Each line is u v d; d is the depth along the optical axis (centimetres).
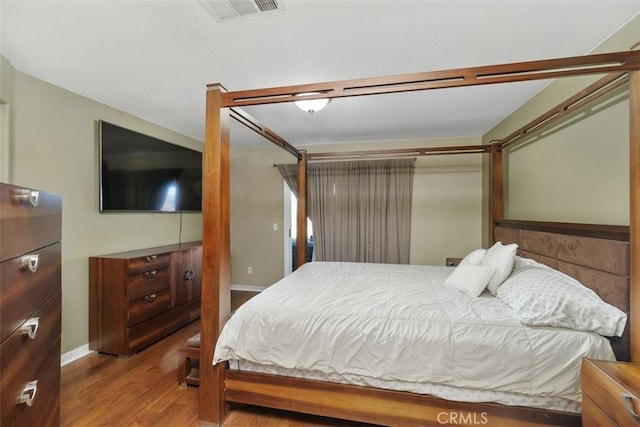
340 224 449
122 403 194
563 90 225
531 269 197
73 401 196
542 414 141
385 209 434
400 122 349
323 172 454
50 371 146
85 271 268
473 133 402
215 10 153
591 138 192
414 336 156
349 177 446
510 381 142
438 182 426
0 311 101
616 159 171
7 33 173
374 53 195
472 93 263
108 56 200
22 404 116
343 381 165
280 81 237
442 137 422
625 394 103
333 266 321
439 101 282
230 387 178
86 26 167
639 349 129
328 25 166
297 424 175
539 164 256
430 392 153
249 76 229
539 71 142
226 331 174
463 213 418
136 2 147
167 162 367
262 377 174
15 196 111
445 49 189
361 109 304
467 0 146
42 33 173
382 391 158
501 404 146
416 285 236
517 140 277
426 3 148
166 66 214
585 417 127
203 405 174
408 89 153
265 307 184
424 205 430
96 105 280
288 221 494
